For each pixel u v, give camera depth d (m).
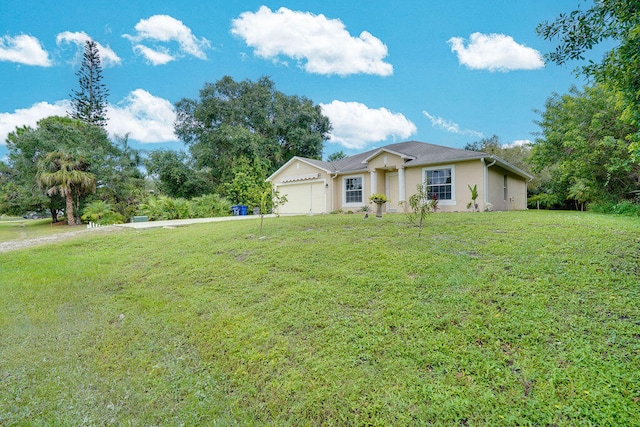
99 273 6.89
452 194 13.94
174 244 8.55
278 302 4.38
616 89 4.51
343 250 6.17
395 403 2.49
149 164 27.98
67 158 25.19
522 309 3.43
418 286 4.27
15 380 3.22
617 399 2.26
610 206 12.03
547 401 2.32
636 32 3.62
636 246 4.94
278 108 33.84
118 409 2.76
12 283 6.38
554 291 3.72
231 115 31.22
